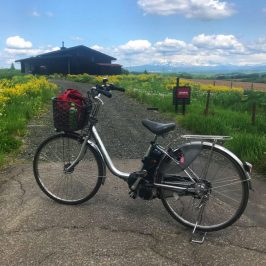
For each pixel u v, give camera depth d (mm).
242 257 2061
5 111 6254
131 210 2615
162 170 2359
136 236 2258
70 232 2291
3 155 3830
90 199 2789
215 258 2047
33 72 38875
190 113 7379
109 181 3189
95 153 2627
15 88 9820
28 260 1995
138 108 8734
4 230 2307
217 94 12766
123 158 3969
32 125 5883
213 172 2334
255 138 4203
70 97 2521
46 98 9984
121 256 2043
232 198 2311
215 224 2334
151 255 2061
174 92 7832
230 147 4211
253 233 2324
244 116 6891
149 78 24172
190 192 2322
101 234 2271
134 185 2414
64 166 2697
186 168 2324
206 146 2320
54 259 2006
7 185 3068
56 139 2725
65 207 2646
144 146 4539
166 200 2393
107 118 6867
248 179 2230
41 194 2871
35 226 2359
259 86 24625
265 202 2811
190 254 2082
